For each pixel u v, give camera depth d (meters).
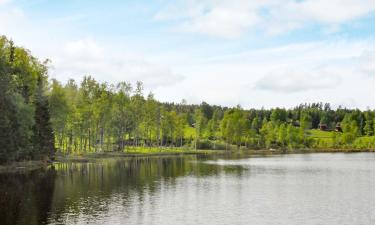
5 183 66.12
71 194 57.34
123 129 169.25
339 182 75.25
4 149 83.38
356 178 82.00
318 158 150.62
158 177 80.31
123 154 152.88
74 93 152.00
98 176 79.38
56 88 126.38
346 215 46.47
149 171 92.25
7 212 45.00
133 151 168.88
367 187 68.50
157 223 41.91
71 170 90.38
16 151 88.44
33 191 59.00
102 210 47.19
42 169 90.94
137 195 57.91
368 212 48.00
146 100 183.38
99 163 114.81
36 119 104.19
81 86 152.12
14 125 86.12
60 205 49.34
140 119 179.50
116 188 64.06
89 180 72.81
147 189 63.75
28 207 47.81
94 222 41.50
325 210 49.16
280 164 118.25
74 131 143.38
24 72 104.00
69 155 134.88
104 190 61.72
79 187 63.97
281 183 73.25
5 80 86.00
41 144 106.00
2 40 101.56
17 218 42.31
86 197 55.22
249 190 64.44
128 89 173.25
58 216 43.59
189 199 55.62
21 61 103.88
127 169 96.44
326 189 66.12
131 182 71.69
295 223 42.72
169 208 49.41
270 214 46.78
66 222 41.09
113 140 172.38
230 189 65.25
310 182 75.06
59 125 124.38
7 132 83.19
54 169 91.94
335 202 54.34
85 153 143.88
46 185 65.12
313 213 47.44
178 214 46.31
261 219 44.34
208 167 105.31
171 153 171.50
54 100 122.75
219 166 108.94
